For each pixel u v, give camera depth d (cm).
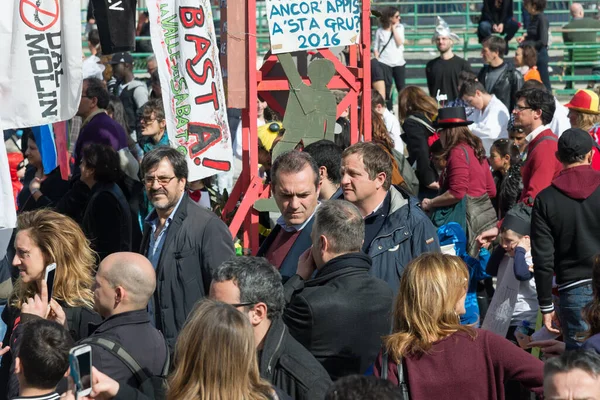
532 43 2438
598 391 536
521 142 1357
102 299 701
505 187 1327
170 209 902
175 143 1027
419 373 639
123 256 710
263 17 3653
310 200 878
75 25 1002
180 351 562
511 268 1041
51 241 830
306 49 1122
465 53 3169
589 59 3025
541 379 628
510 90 2156
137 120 1820
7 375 804
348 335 709
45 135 1327
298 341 710
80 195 1182
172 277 880
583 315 755
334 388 493
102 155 1137
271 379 648
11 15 976
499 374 640
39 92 997
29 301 770
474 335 648
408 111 1441
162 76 1021
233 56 1096
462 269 661
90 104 1366
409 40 3516
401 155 1345
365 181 882
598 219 956
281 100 1234
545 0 2617
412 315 650
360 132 1263
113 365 662
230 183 1659
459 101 1753
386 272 867
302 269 774
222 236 894
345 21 1138
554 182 972
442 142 1268
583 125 1348
